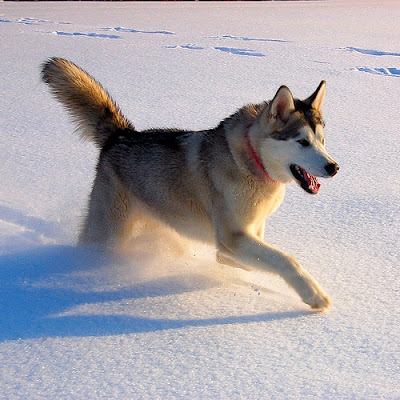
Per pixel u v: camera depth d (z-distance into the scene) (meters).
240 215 4.28
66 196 5.79
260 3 34.50
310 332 3.48
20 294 4.01
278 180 4.27
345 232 5.04
